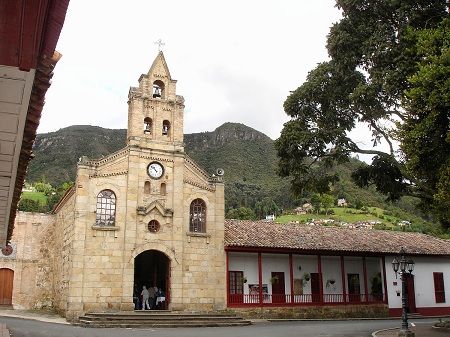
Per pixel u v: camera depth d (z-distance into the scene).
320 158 25.11
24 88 5.04
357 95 21.59
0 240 16.55
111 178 29.72
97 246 28.42
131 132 30.86
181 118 32.62
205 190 32.47
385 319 33.09
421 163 17.80
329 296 35.19
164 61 33.06
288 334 20.81
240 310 31.42
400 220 82.50
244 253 33.78
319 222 76.25
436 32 17.78
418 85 17.17
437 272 39.12
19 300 35.56
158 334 20.42
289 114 25.28
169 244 30.34
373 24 22.38
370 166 25.31
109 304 28.00
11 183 8.84
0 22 3.41
